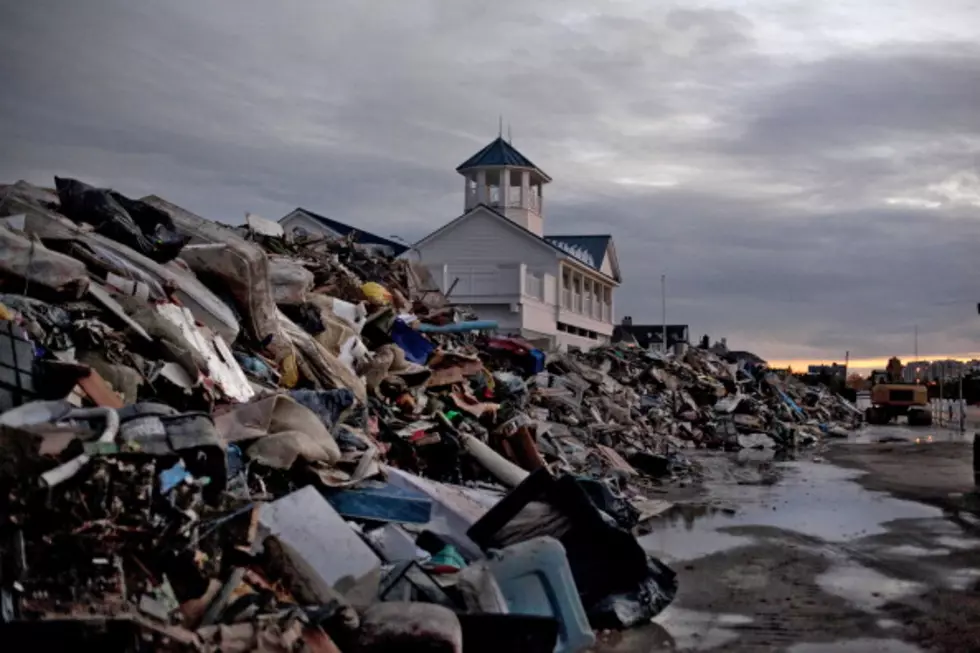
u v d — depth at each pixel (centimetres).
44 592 542
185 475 621
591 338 4988
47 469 554
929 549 1334
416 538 880
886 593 1069
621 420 2692
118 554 570
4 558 536
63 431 587
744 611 986
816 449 3434
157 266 1018
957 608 1001
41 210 982
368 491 904
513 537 887
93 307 862
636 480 2153
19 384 685
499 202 4625
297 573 651
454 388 1562
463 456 1296
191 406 853
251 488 818
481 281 3828
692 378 4028
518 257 4241
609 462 2050
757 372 5497
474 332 2411
